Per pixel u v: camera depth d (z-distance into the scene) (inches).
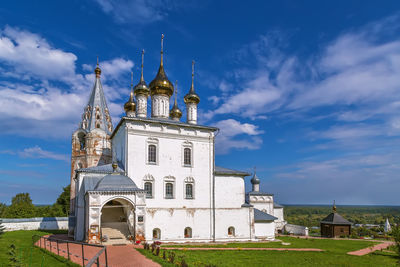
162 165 1460.4
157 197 1422.2
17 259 785.6
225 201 1578.5
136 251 999.6
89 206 1168.2
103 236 1185.4
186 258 975.0
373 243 1699.1
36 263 796.6
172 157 1491.1
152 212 1396.4
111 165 1471.5
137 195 1243.8
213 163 1589.6
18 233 1504.7
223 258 1026.1
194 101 1925.4
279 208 2433.6
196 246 1296.8
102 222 1346.0
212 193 1553.9
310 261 1051.3
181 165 1505.9
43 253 925.8
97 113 2090.3
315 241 1744.6
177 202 1462.8
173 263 828.6
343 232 2055.9
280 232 2381.9
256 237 1679.4
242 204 1617.9
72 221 1482.5
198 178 1536.7
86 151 1945.1
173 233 1423.5
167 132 1501.0
